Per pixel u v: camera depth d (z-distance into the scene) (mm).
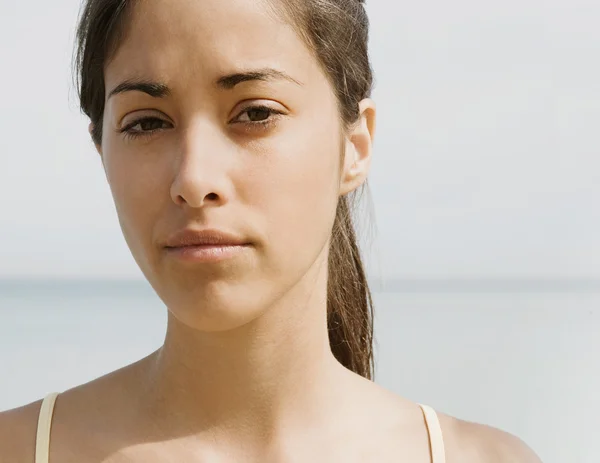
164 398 2439
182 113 2211
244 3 2217
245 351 2359
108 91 2375
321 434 2471
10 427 2420
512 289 46375
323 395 2516
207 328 2191
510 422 9008
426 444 2598
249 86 2205
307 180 2289
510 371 11289
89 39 2465
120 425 2436
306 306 2447
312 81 2350
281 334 2393
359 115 2680
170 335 2447
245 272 2172
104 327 18328
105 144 2396
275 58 2244
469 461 2604
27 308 27516
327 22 2422
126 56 2273
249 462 2383
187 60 2188
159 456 2369
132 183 2236
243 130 2209
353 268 3113
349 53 2582
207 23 2191
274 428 2416
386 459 2498
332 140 2430
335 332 3137
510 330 16172
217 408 2400
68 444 2398
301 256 2283
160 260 2209
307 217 2291
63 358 13148
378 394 2686
